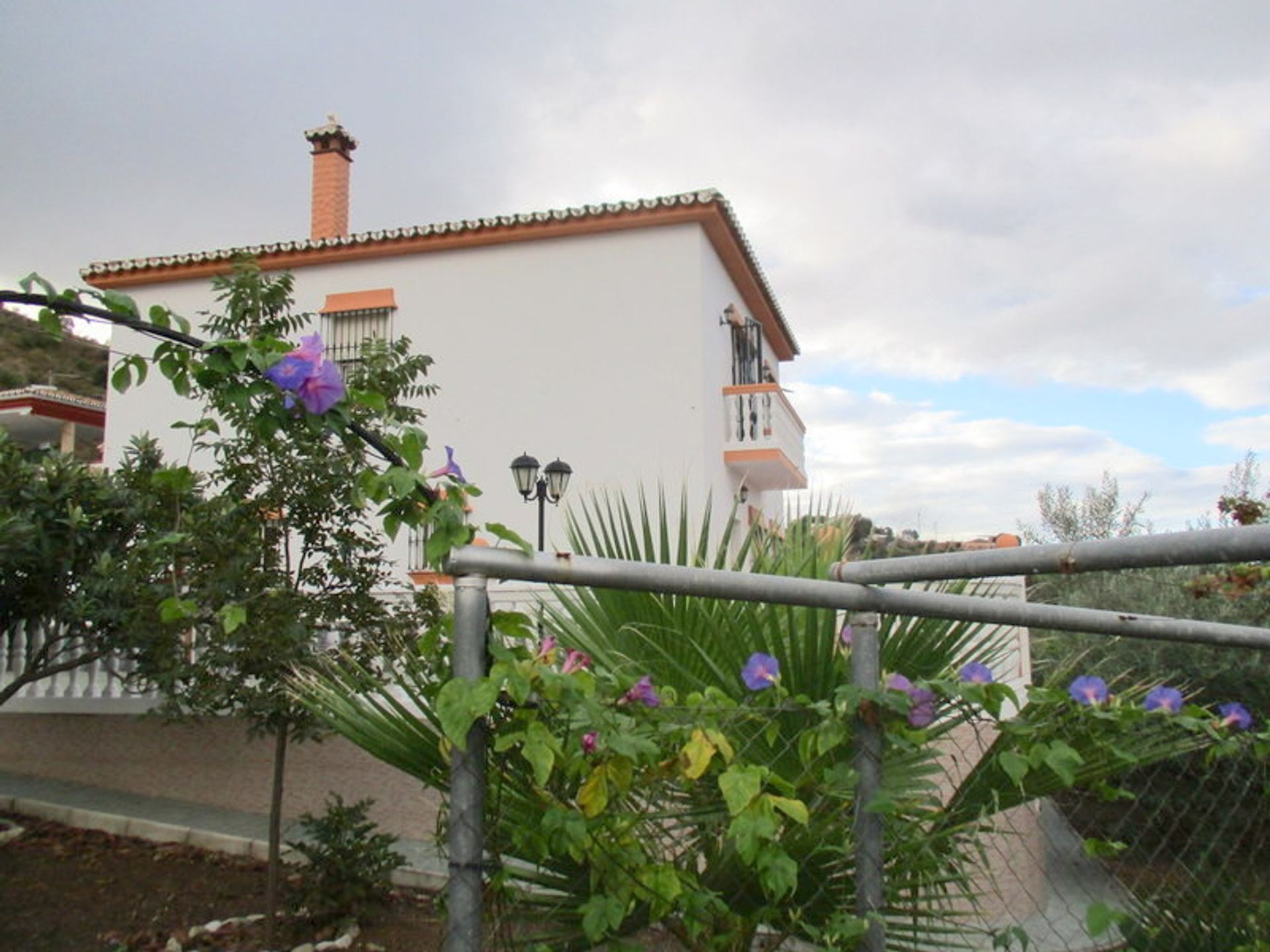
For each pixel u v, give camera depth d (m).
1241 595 5.46
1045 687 2.43
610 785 1.94
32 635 8.55
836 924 1.95
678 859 2.14
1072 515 15.20
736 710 2.02
